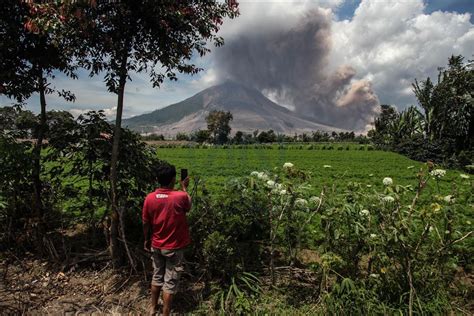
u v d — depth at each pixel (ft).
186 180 17.07
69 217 23.85
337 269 16.60
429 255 16.08
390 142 201.36
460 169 99.50
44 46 20.59
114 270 18.57
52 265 19.17
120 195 20.81
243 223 19.20
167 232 14.57
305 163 125.08
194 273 18.60
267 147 243.60
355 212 15.48
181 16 17.38
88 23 16.06
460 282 17.53
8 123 21.70
